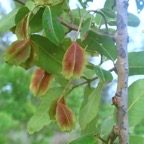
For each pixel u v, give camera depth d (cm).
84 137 26
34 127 32
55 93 32
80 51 25
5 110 117
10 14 29
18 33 27
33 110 117
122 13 25
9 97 117
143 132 87
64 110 28
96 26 30
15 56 26
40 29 29
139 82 28
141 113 27
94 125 31
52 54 28
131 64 28
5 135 112
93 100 29
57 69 28
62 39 26
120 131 24
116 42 25
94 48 27
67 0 29
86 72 32
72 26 27
